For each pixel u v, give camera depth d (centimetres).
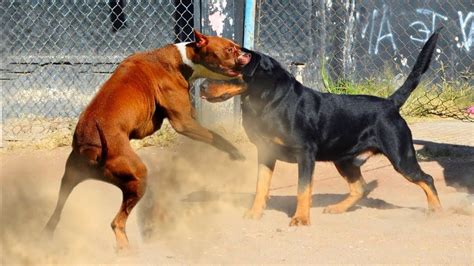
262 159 661
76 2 1137
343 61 1205
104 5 1137
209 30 1002
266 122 632
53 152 922
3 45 1129
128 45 1141
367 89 1176
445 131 1002
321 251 565
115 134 561
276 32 1142
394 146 655
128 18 1138
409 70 1252
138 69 606
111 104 571
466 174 803
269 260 546
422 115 1120
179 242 596
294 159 651
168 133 949
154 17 1133
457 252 560
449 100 1162
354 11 1225
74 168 571
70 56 1140
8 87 1126
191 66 627
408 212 684
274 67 632
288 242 588
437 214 661
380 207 704
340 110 653
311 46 1152
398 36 1249
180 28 1131
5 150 930
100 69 1142
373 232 614
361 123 658
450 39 1276
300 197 639
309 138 638
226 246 582
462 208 677
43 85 1134
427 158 870
